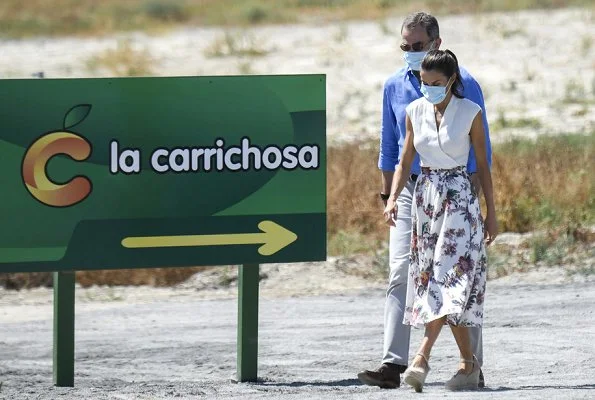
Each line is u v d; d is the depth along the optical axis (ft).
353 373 75.61
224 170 68.64
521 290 102.17
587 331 85.15
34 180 67.05
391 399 57.67
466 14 306.55
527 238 117.50
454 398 56.95
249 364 71.92
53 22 333.62
